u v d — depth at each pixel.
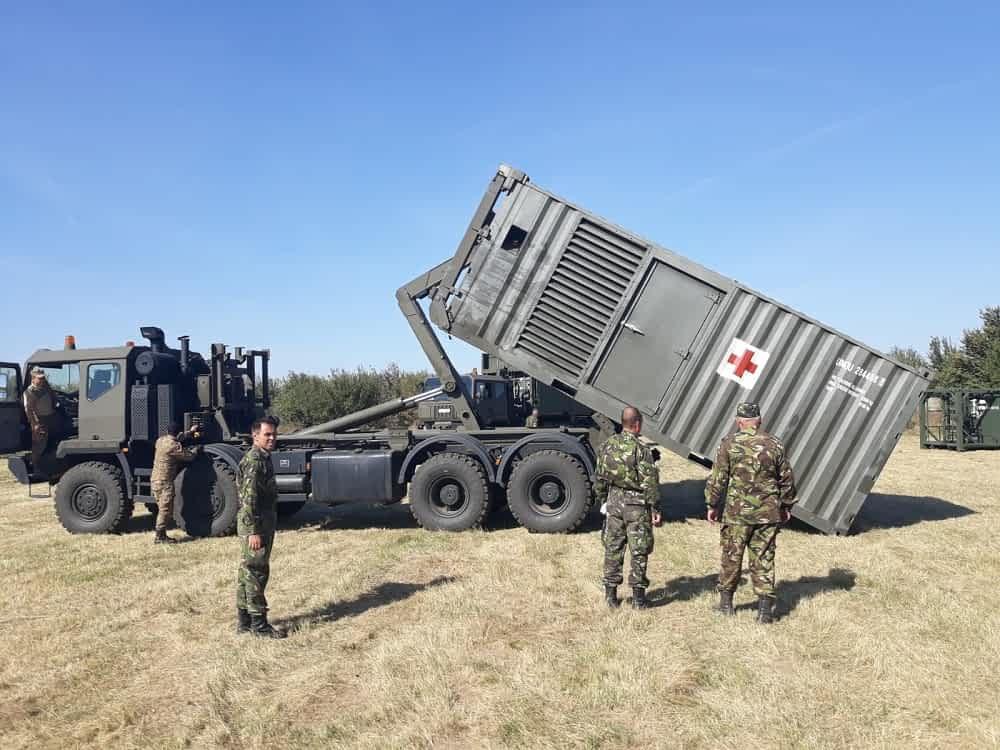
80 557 8.41
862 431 8.52
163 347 10.65
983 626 5.14
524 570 7.05
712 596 5.97
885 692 4.13
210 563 7.93
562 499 9.12
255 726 3.94
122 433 9.90
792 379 8.63
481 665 4.69
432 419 10.76
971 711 3.87
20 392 10.38
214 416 10.59
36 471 10.44
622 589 6.43
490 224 9.59
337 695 4.37
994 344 25.66
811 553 7.70
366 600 6.30
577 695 4.19
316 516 11.19
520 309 9.34
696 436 8.90
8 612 6.26
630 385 9.09
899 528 9.05
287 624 5.69
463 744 3.69
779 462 5.38
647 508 5.79
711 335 8.83
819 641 4.97
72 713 4.22
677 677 4.38
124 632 5.64
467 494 9.27
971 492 12.14
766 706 3.95
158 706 4.29
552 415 11.07
